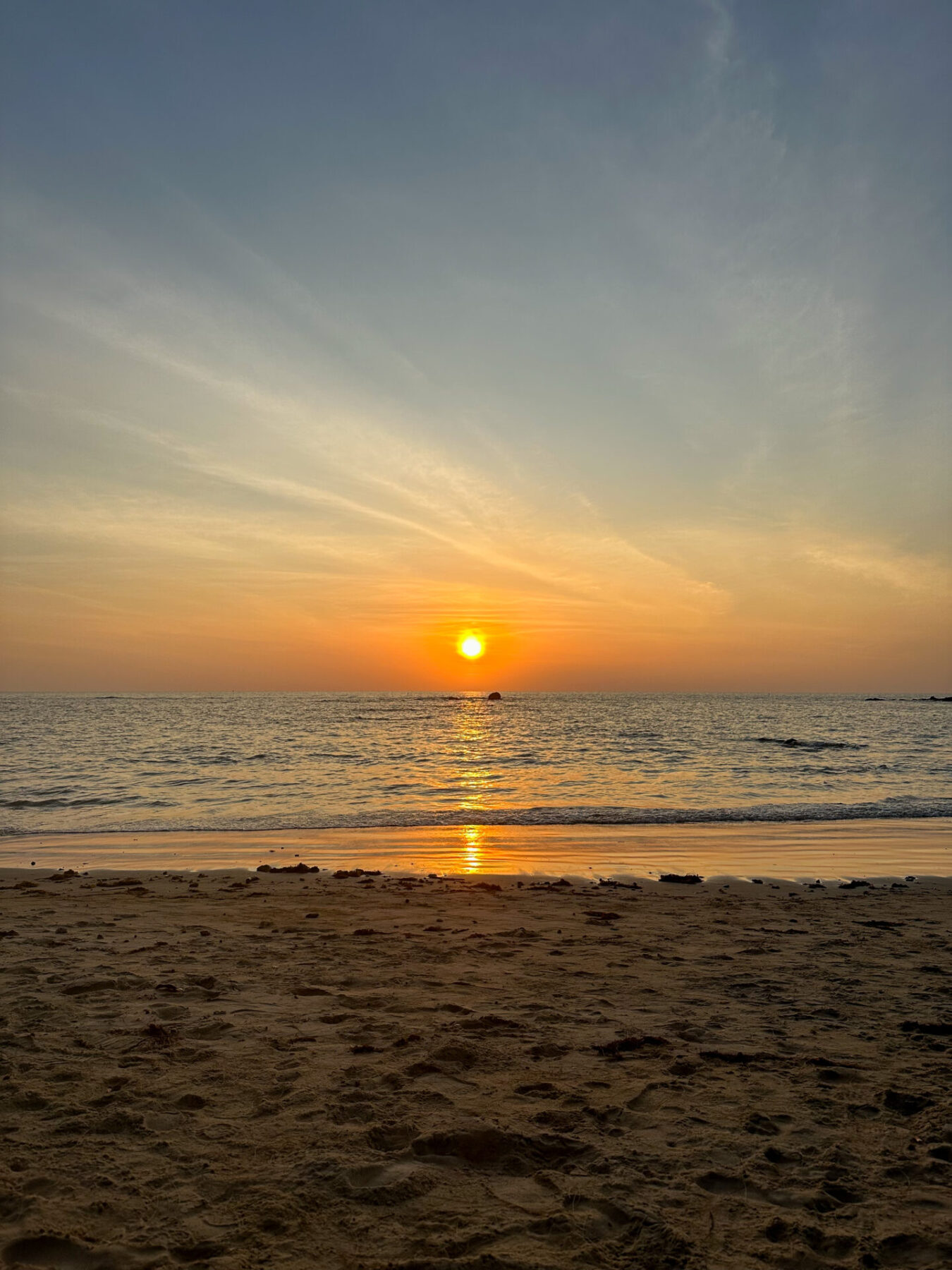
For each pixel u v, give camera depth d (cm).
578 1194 304
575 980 599
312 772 2669
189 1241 270
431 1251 267
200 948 680
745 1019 512
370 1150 335
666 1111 377
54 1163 319
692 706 12312
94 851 1290
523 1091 398
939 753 3612
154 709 9925
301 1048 450
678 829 1528
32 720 6681
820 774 2650
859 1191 308
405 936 734
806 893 982
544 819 1641
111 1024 486
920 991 579
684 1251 268
